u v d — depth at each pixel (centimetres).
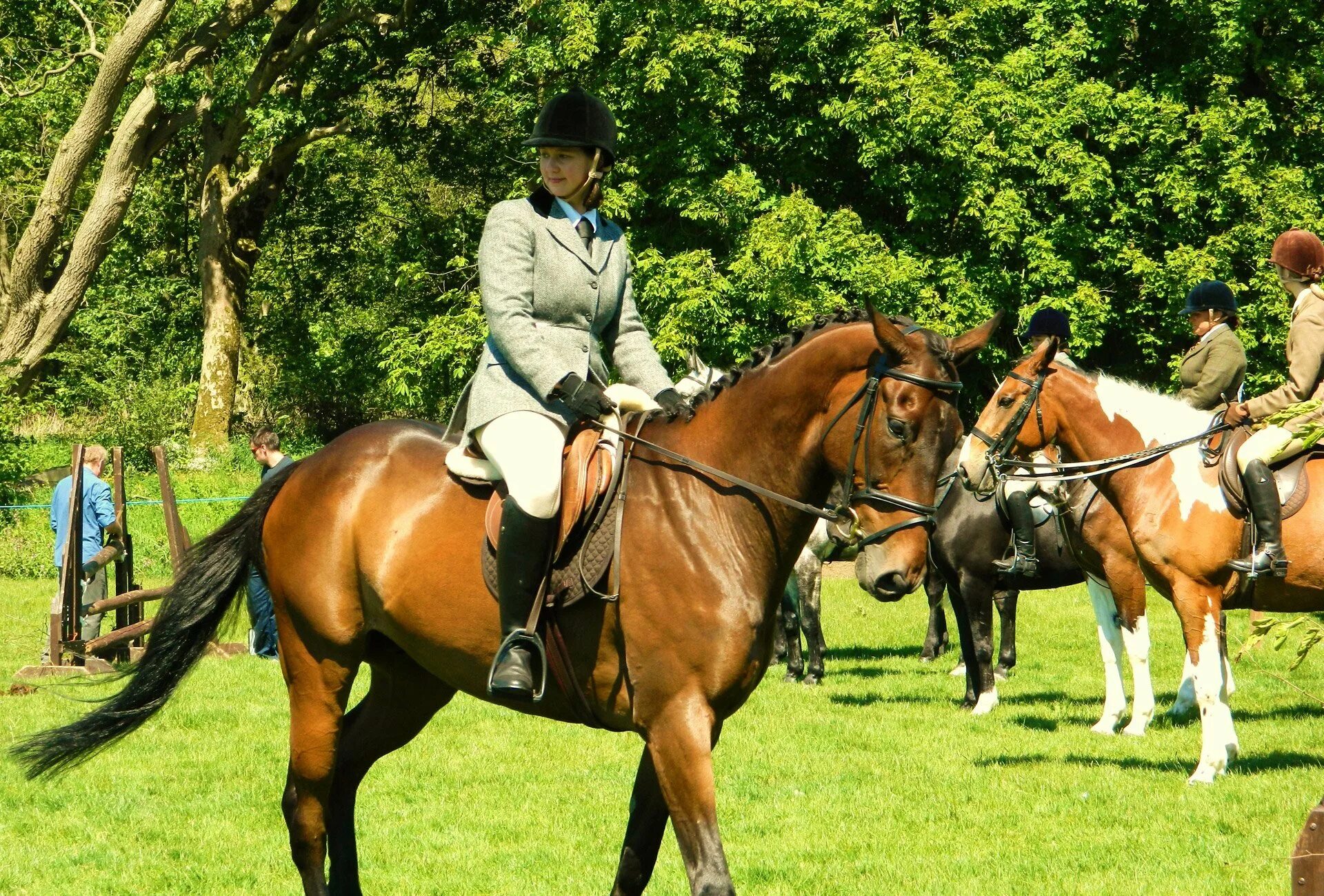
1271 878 608
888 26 2325
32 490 2458
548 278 461
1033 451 866
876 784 826
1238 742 957
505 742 966
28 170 3378
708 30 2175
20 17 3153
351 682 507
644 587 429
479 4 2902
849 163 2397
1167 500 817
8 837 701
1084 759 905
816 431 430
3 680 1226
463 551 467
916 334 417
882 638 1638
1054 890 594
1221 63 2367
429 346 2295
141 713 524
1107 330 2416
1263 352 2297
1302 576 794
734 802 778
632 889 454
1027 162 2217
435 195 3556
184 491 2528
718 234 2270
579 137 464
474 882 612
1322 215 2309
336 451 515
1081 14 2397
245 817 745
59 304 2761
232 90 2781
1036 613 1847
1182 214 2267
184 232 3619
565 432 456
